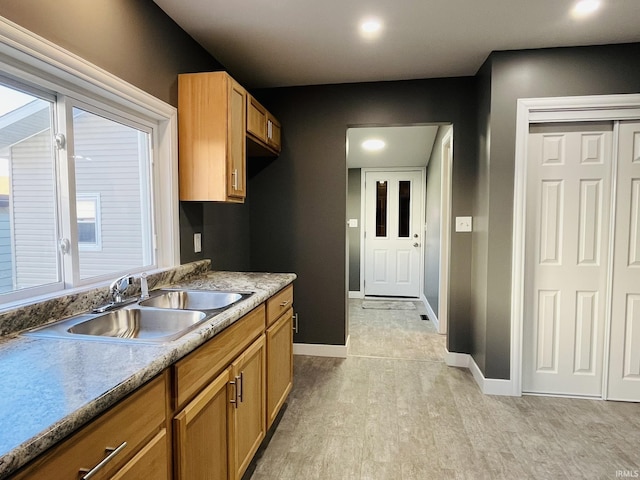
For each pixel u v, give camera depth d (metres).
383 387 2.61
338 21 2.07
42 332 1.17
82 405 0.72
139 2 1.77
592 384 2.50
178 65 2.09
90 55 1.47
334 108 3.08
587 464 1.79
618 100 2.31
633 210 2.39
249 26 2.12
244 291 1.80
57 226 1.46
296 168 3.17
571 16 2.00
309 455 1.85
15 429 0.64
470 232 2.95
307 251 3.20
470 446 1.93
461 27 2.13
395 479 1.68
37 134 1.39
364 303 5.22
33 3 1.22
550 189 2.46
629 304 2.43
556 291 2.50
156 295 1.74
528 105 2.39
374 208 5.41
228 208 2.85
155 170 2.00
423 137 4.26
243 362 1.54
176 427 1.07
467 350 2.99
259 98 3.17
